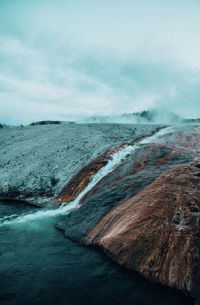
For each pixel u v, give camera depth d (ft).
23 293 33.47
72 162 100.83
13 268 39.37
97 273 37.27
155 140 104.01
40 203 81.61
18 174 103.45
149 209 43.14
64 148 116.26
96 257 41.65
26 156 118.21
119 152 91.50
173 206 42.22
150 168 67.97
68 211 68.90
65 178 92.02
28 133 160.45
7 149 135.03
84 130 148.25
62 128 160.86
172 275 33.63
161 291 32.86
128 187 57.16
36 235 52.80
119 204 51.70
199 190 45.47
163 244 36.96
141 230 40.06
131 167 74.02
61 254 43.55
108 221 47.44
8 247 47.06
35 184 94.58
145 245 38.06
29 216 67.36
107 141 118.32
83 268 38.73
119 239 41.09
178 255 35.12
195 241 36.06
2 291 33.83
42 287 34.60
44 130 160.97
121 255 39.17
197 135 101.71
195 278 32.45
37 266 39.86
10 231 55.67
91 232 48.14
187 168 53.78
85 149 110.01
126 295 32.58
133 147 94.07
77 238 49.03
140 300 31.65
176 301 31.24
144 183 56.13
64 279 36.22
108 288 34.01
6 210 75.15
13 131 176.24
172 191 45.75
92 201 58.39
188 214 40.19
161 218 40.57
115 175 73.56
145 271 35.58
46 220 63.05
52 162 105.70
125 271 37.27
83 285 34.81
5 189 95.55
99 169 83.71
